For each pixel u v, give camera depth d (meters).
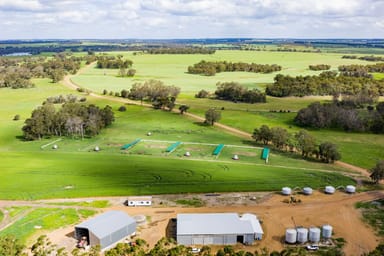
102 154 115.62
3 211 75.44
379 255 55.38
